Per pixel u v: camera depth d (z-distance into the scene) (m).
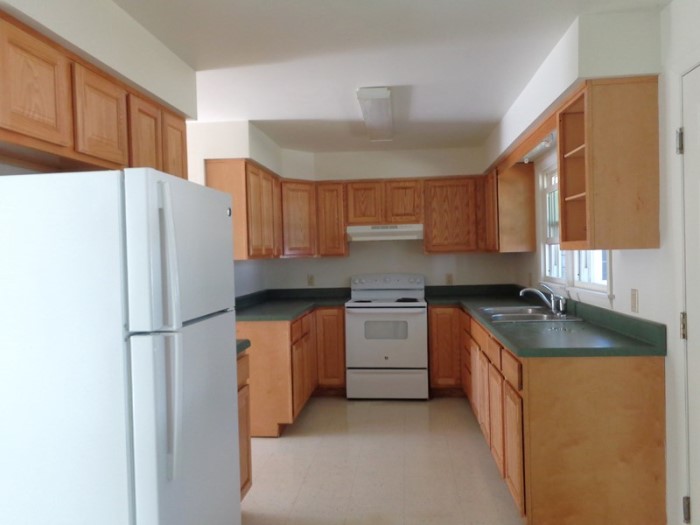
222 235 1.89
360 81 2.76
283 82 2.75
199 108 3.19
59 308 1.37
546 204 3.79
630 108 2.09
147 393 1.37
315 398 4.50
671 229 2.00
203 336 1.70
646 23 2.05
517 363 2.23
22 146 1.49
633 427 2.11
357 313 4.37
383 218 4.62
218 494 1.80
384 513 2.48
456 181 4.57
